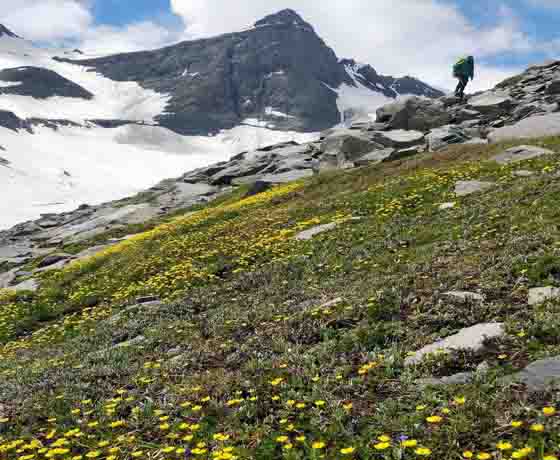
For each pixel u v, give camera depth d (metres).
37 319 21.88
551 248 11.41
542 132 34.41
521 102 52.19
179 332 12.89
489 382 7.14
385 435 6.34
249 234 25.69
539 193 17.06
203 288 18.42
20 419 9.34
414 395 7.35
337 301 11.91
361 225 20.80
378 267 14.88
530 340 8.04
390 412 7.08
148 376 10.20
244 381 8.88
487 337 8.40
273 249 20.89
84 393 10.01
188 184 72.50
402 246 16.62
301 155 68.56
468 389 7.09
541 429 5.68
